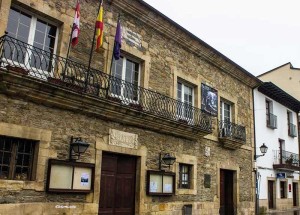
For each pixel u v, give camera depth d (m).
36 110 7.06
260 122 16.11
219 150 12.57
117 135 8.70
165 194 9.72
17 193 6.50
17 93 6.64
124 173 9.06
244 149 14.28
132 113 8.70
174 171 10.29
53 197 7.09
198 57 12.26
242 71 14.44
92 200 7.84
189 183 11.05
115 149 8.59
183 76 11.34
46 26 7.85
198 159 11.40
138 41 9.85
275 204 16.53
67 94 7.22
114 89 8.94
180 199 10.38
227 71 13.77
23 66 7.14
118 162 8.95
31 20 7.54
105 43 8.91
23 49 7.25
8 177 6.59
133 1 9.48
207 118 11.55
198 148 11.48
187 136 10.77
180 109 10.55
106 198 8.47
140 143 9.34
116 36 8.41
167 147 10.20
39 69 7.43
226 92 13.62
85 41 8.41
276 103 18.22
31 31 7.49
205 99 12.16
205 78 12.45
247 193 14.05
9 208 6.31
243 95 14.96
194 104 11.83
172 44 11.13
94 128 8.18
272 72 23.09
